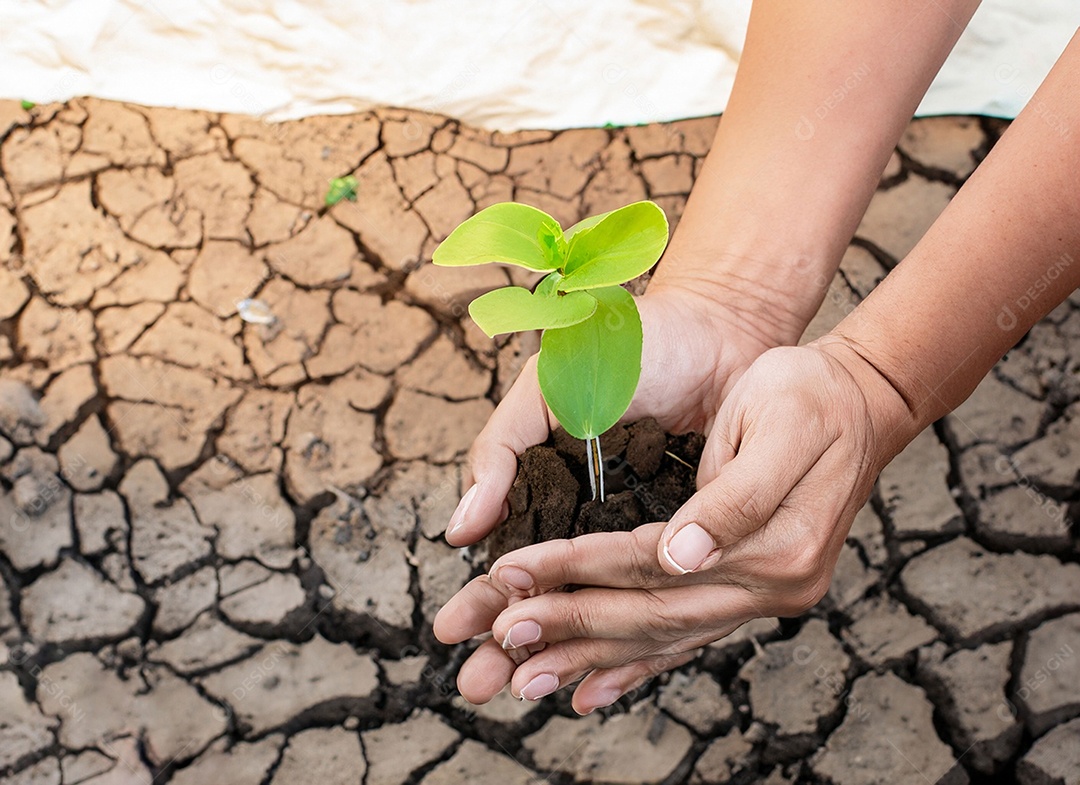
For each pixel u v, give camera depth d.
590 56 1.01
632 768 0.88
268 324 0.97
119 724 0.88
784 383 0.67
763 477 0.65
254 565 0.92
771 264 0.74
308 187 1.00
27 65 1.01
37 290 0.97
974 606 0.90
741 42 1.00
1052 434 0.94
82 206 0.99
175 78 1.01
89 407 0.94
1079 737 0.87
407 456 0.94
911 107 0.72
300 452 0.94
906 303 0.67
